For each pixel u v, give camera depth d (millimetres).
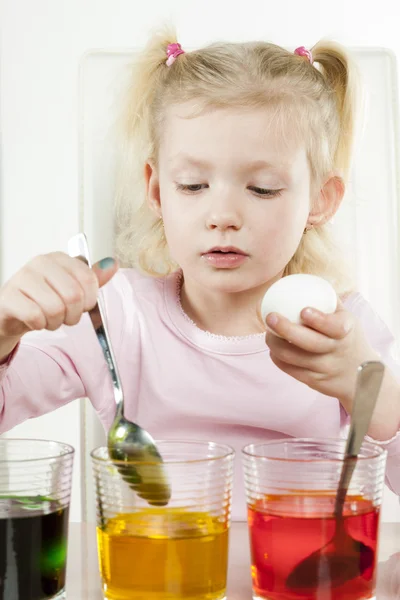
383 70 1460
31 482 552
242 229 1018
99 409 1211
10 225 2172
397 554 694
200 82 1083
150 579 529
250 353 1186
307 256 1354
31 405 1120
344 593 537
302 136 1089
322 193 1229
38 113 2152
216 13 2076
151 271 1393
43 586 548
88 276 686
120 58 1445
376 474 553
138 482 532
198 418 1173
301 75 1161
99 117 1450
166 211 1085
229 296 1200
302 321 733
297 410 1156
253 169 1024
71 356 1181
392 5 2094
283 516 539
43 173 2164
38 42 2135
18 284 687
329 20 2094
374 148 1475
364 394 560
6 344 812
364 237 1492
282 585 540
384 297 1502
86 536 751
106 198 1459
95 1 2107
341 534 537
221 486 544
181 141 1046
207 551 536
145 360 1206
